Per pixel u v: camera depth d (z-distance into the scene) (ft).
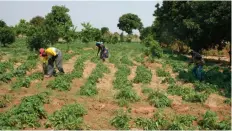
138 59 99.09
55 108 38.24
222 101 46.73
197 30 111.04
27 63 69.56
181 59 114.83
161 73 68.28
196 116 37.65
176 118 35.47
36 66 70.13
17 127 31.32
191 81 60.90
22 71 58.54
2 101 38.70
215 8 103.09
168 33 152.46
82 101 41.98
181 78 65.57
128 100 43.55
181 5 128.47
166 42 168.35
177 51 172.24
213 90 52.80
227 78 66.03
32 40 101.35
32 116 33.09
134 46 186.39
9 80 53.47
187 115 36.88
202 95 46.11
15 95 43.91
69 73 59.62
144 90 50.60
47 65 57.16
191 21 112.37
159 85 57.52
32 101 36.50
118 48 158.40
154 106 41.86
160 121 34.09
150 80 60.75
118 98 44.73
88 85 49.29
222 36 114.32
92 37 175.42
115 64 80.89
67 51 116.26
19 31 211.00
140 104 42.65
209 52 163.22
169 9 143.33
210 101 46.32
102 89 50.49
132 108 40.06
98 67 70.74
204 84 55.06
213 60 129.70
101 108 39.01
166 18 150.10
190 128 33.24
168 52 159.12
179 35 133.69
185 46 179.11
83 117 35.76
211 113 36.70
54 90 48.11
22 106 34.88
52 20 202.59
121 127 33.27
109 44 200.13
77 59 87.92
